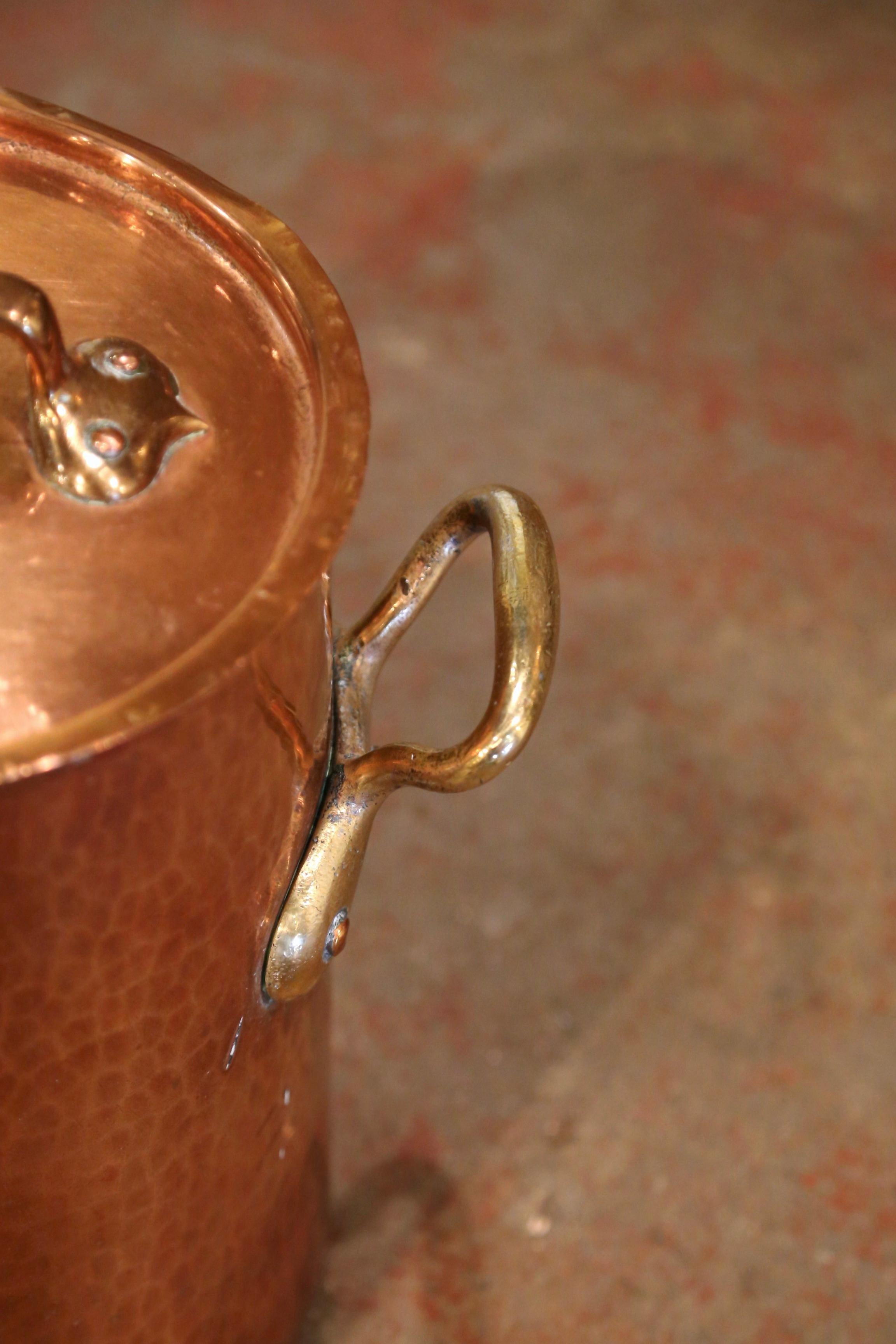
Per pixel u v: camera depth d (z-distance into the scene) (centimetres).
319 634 99
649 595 171
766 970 140
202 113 231
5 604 94
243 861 99
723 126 240
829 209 226
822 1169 133
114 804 94
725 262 216
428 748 101
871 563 176
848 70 255
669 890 144
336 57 245
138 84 234
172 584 95
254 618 93
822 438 191
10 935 95
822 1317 128
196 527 96
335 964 139
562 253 215
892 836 150
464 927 141
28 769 90
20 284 95
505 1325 127
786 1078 136
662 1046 137
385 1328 127
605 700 160
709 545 177
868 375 201
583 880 145
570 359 199
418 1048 136
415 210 219
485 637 165
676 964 140
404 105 238
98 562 95
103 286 101
